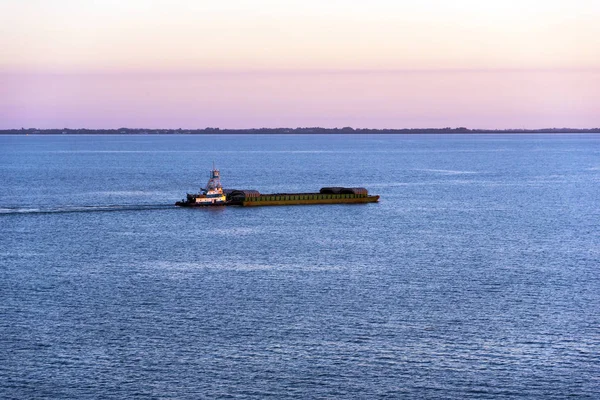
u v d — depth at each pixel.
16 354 155.62
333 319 178.62
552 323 177.12
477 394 140.25
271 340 164.50
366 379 145.50
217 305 189.25
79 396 137.62
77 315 180.75
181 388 141.12
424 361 154.00
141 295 198.50
